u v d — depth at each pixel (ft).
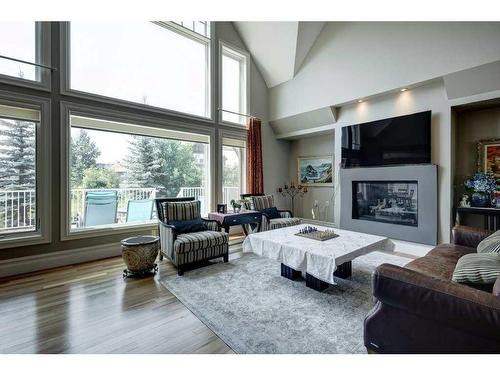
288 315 6.54
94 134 15.76
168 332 5.82
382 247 8.82
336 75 14.73
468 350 3.61
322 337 5.61
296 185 19.99
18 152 9.85
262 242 9.03
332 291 7.95
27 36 9.84
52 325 6.07
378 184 14.02
